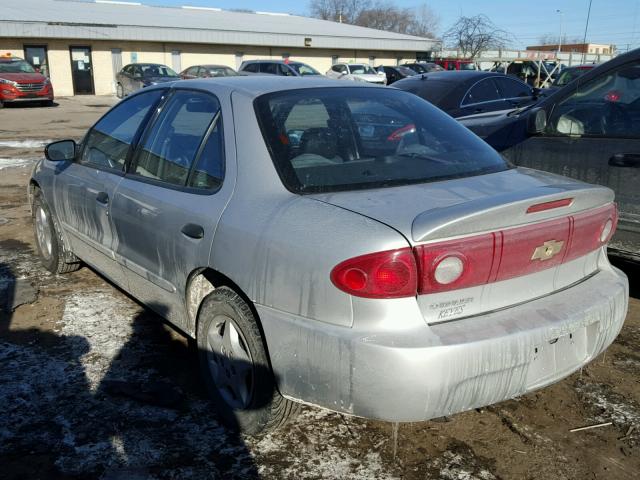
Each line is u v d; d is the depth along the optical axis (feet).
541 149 15.72
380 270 7.52
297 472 9.01
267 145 9.56
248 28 119.96
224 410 10.00
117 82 93.15
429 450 9.50
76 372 11.73
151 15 119.85
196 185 10.43
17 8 104.32
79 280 16.49
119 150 13.03
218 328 9.91
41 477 8.87
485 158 10.68
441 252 7.63
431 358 7.42
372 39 129.29
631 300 15.33
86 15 107.04
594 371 11.91
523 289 8.60
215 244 9.40
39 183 16.39
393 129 10.69
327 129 10.14
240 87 10.77
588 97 15.06
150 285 11.65
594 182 14.73
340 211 8.29
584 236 9.14
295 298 8.20
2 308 14.61
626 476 8.95
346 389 7.80
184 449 9.52
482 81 31.07
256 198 9.18
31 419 10.23
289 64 79.56
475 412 10.48
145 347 12.73
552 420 10.29
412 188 9.07
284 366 8.47
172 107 11.91
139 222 11.47
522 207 8.06
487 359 7.72
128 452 9.43
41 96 75.87
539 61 86.48
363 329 7.68
